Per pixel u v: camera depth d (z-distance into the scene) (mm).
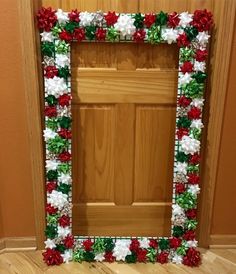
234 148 1857
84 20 1616
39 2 1648
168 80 1778
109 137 1875
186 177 1817
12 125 1777
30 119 1755
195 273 1862
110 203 1995
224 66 1705
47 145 1762
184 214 1869
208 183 1904
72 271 1871
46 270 1876
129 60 1747
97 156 1907
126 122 1851
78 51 1721
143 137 1881
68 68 1683
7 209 1931
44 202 1909
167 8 1675
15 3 1587
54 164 1793
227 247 2031
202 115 1807
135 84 1783
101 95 1795
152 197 1988
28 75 1685
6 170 1857
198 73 1681
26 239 1989
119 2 1663
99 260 1934
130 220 2021
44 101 1755
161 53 1738
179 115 1750
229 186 1927
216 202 1956
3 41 1642
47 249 1913
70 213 1883
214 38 1680
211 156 1854
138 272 1872
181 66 1688
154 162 1927
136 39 1654
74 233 2031
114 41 1688
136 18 1613
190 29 1632
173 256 1930
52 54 1656
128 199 1988
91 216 2008
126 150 1899
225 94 1756
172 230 1926
